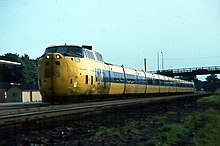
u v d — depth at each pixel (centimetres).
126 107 2495
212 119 3123
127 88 3759
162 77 5841
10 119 1131
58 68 2088
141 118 2588
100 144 1330
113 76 3216
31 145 1038
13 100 6397
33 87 6844
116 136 1627
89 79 2459
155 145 1588
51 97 2122
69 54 2288
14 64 4703
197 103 5588
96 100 2792
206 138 2106
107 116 2014
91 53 2634
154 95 5394
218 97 7175
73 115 1534
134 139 1631
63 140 1227
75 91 2228
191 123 2672
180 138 1961
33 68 11075
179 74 9575
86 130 1547
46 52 2367
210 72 9212
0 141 1007
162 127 2191
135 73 4188
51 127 1321
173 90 6750
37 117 1246
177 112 3594
